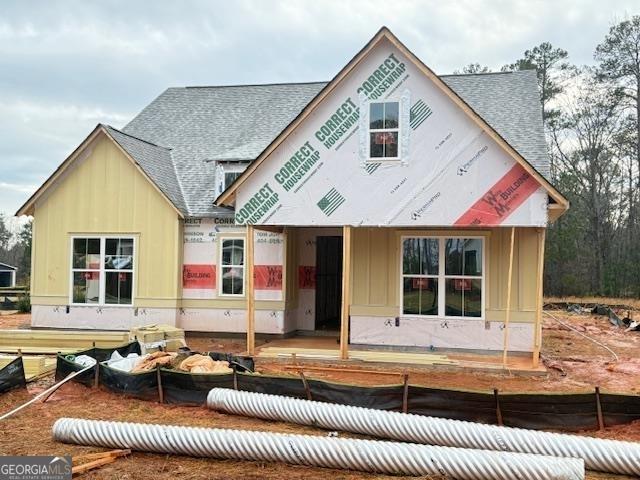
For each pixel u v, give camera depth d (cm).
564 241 4484
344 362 1340
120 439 722
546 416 810
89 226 1702
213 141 1988
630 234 4609
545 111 4659
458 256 1457
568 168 4681
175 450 707
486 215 1291
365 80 1359
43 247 1722
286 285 1664
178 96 2259
